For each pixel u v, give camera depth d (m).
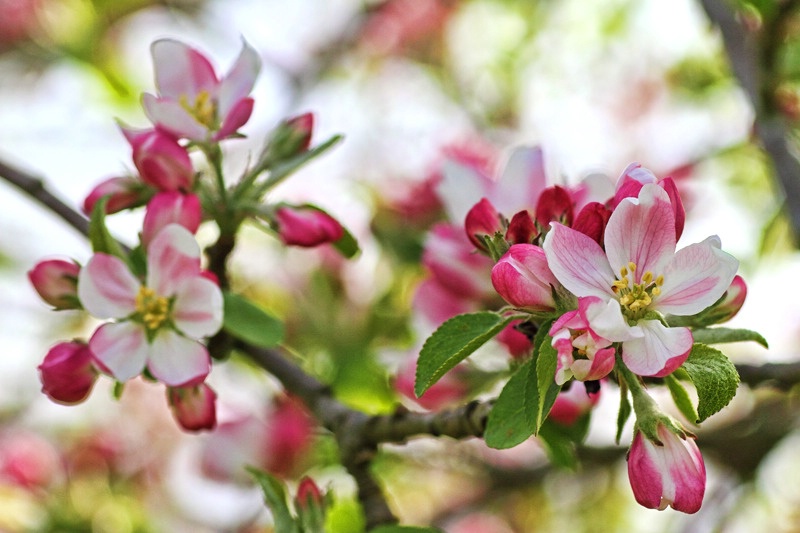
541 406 0.72
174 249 0.78
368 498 0.81
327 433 0.92
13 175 0.86
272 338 0.78
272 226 0.81
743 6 0.89
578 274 0.73
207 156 0.81
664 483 0.72
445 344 0.74
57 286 0.79
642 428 0.73
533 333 0.75
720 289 0.73
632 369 0.72
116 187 0.80
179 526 1.17
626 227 0.73
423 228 1.00
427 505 1.22
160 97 0.81
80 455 1.15
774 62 0.86
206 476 0.94
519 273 0.73
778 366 0.83
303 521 0.79
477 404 0.78
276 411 0.94
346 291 0.97
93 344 0.77
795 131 0.90
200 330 0.78
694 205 1.05
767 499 1.25
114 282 0.78
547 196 0.75
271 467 0.92
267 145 0.82
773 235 0.94
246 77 0.82
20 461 1.09
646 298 0.73
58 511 1.07
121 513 1.11
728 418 1.18
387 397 0.92
